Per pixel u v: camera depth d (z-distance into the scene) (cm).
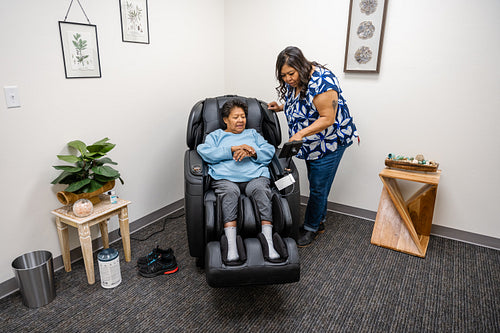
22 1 145
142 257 181
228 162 174
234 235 148
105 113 190
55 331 137
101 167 163
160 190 238
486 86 186
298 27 237
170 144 239
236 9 260
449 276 176
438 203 216
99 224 195
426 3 192
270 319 145
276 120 202
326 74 167
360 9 209
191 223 162
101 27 179
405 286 168
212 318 145
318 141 188
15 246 160
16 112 150
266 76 261
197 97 257
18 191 157
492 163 194
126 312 148
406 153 219
